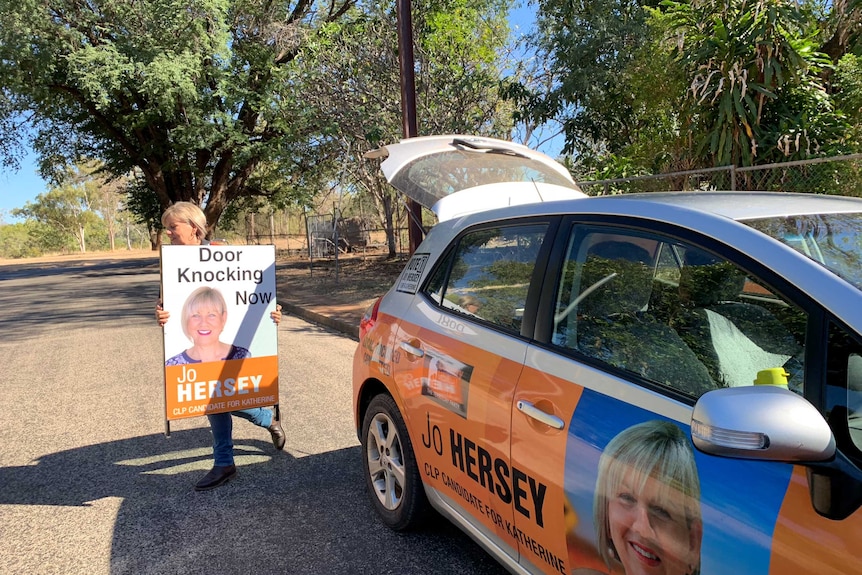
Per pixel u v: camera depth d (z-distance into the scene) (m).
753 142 6.37
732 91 6.37
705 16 6.84
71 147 24.88
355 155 16.72
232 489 3.95
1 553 3.21
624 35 11.61
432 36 13.32
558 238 2.38
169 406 3.89
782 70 6.48
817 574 1.33
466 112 13.82
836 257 1.72
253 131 23.12
